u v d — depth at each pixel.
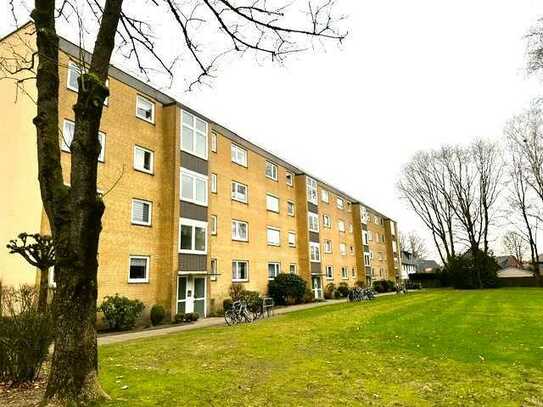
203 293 21.95
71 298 5.04
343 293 39.81
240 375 7.06
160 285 19.25
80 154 5.11
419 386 6.38
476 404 5.52
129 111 19.14
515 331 11.70
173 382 6.46
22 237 9.48
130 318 16.02
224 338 11.27
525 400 5.66
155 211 19.78
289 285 28.44
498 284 47.25
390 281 52.88
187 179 21.34
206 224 22.25
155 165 20.19
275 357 8.65
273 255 30.81
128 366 7.68
